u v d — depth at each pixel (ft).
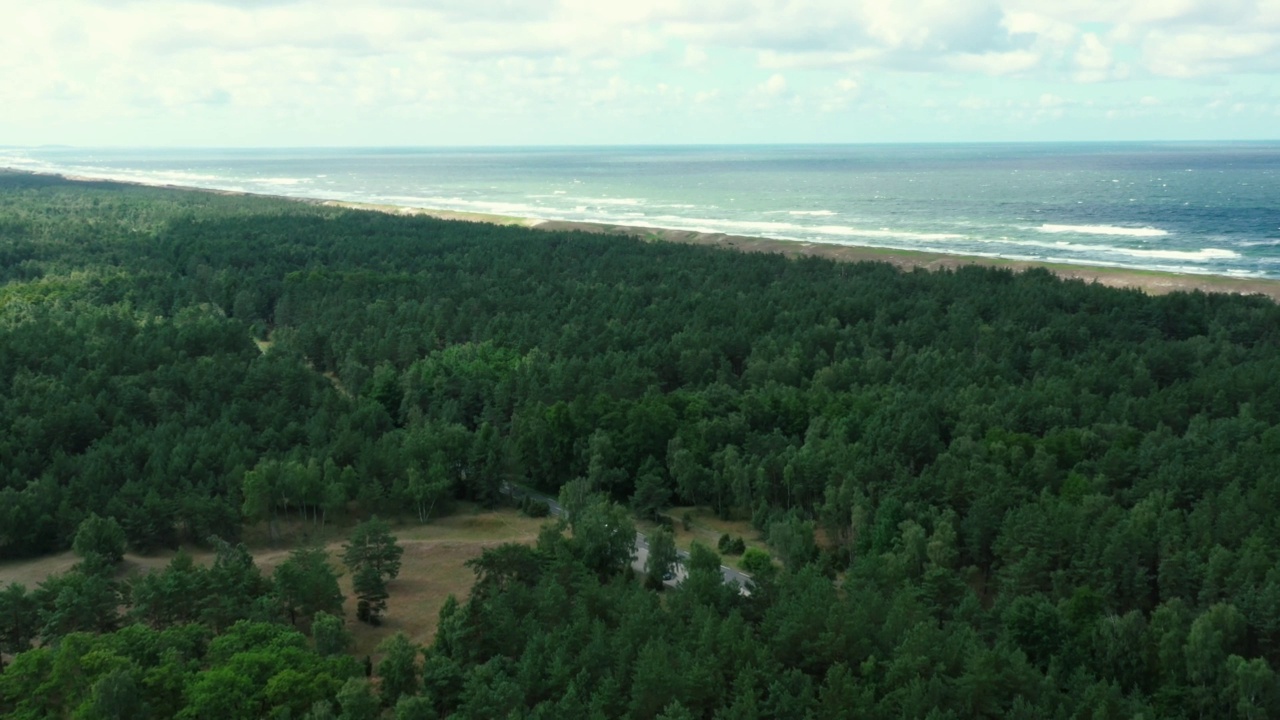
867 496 333.62
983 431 389.80
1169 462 338.95
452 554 333.01
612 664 233.96
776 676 229.45
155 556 335.47
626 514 334.03
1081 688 223.92
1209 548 280.92
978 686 217.97
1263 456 337.31
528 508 378.53
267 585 282.15
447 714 230.89
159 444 382.83
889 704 217.36
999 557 302.45
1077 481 328.49
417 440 391.65
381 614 291.79
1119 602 278.67
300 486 356.38
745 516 371.35
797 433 408.46
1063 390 417.08
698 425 395.75
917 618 247.70
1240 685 224.74
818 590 256.11
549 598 254.47
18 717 215.31
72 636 235.20
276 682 218.79
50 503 341.41
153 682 220.64
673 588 292.40
